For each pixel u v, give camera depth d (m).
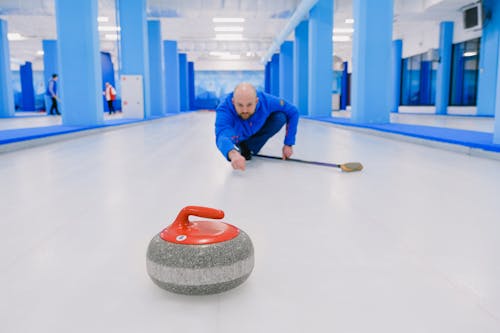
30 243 1.45
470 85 15.34
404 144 5.13
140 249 1.38
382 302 0.99
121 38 11.50
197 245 1.00
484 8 12.35
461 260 1.26
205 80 32.03
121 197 2.17
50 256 1.32
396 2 12.38
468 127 7.18
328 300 1.00
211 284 0.98
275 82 23.86
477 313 0.94
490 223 1.64
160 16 12.05
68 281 1.13
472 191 2.25
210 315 0.93
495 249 1.35
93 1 7.83
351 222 1.68
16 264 1.25
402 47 20.39
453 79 16.05
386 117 7.90
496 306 0.97
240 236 1.06
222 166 3.27
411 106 19.52
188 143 5.34
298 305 0.98
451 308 0.96
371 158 3.74
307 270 1.19
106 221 1.72
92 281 1.13
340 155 4.00
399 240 1.45
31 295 1.04
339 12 11.91
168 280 0.99
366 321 0.91
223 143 2.71
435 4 11.98
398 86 20.58
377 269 1.19
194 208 1.07
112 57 25.62
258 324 0.89
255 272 1.18
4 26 13.48
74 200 2.10
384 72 7.78
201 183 2.55
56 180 2.67
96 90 7.98
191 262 0.97
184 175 2.85
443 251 1.34
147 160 3.66
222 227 1.09
